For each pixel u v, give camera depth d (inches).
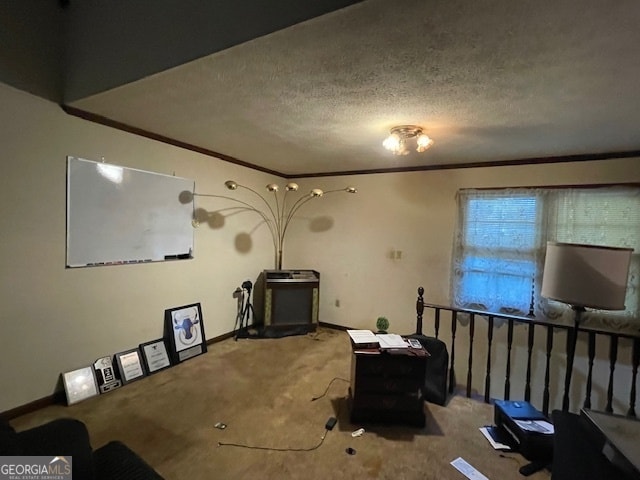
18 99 85.5
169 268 129.7
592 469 47.0
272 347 148.0
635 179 116.2
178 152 130.1
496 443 82.7
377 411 90.0
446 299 150.0
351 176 175.0
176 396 102.7
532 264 130.8
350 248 175.8
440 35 53.6
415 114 89.0
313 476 70.1
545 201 128.5
